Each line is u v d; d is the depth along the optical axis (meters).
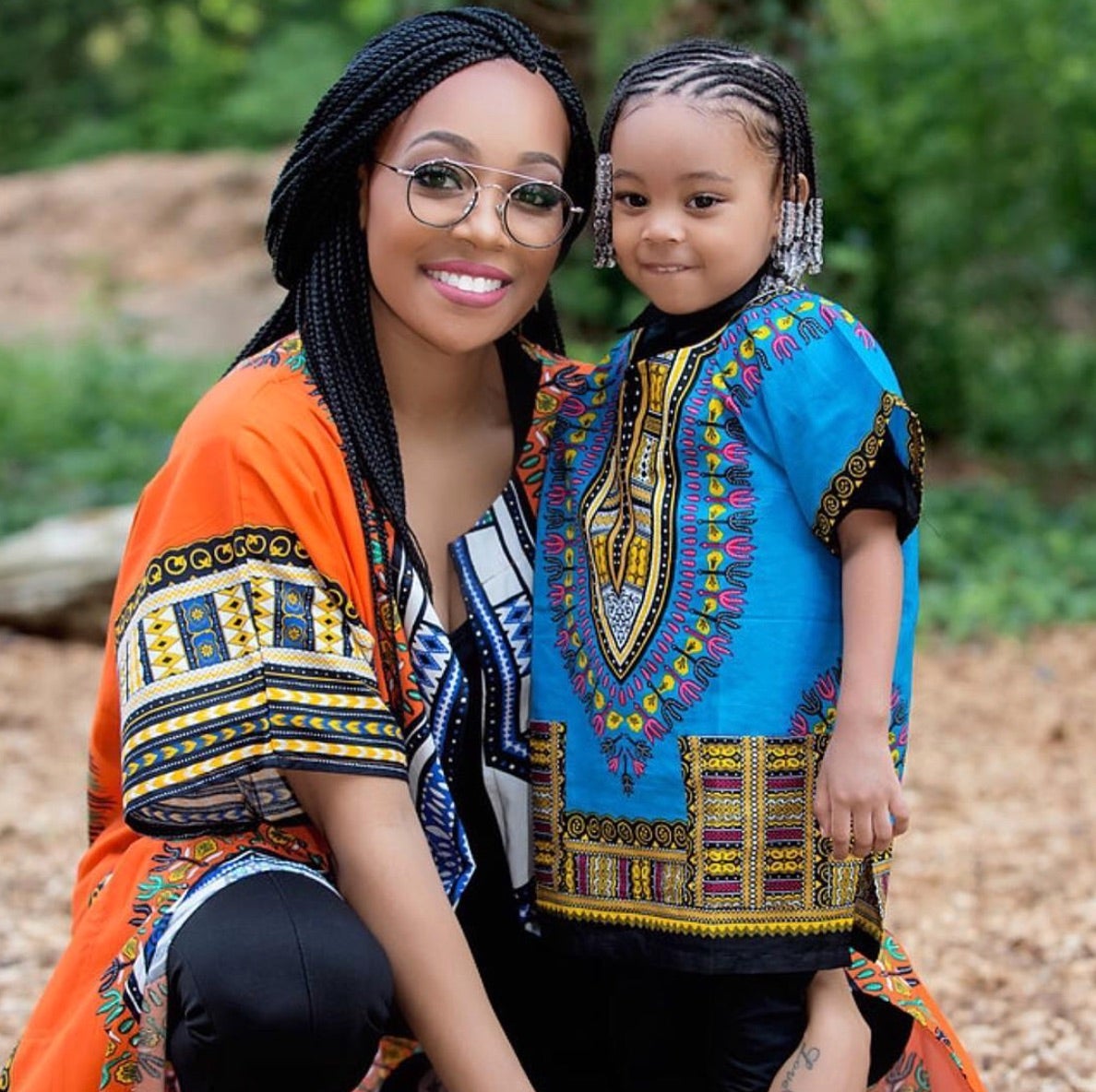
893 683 2.43
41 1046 2.44
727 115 2.46
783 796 2.42
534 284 2.62
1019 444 11.05
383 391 2.59
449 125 2.52
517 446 2.69
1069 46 10.32
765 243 2.53
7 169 23.47
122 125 23.39
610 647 2.49
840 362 2.39
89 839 2.73
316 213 2.61
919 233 10.55
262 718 2.36
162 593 2.42
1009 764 5.86
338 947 2.26
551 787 2.55
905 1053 2.66
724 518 2.43
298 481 2.44
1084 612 7.95
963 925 4.39
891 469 2.37
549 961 2.72
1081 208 10.77
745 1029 2.46
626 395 2.53
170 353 13.35
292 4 23.41
